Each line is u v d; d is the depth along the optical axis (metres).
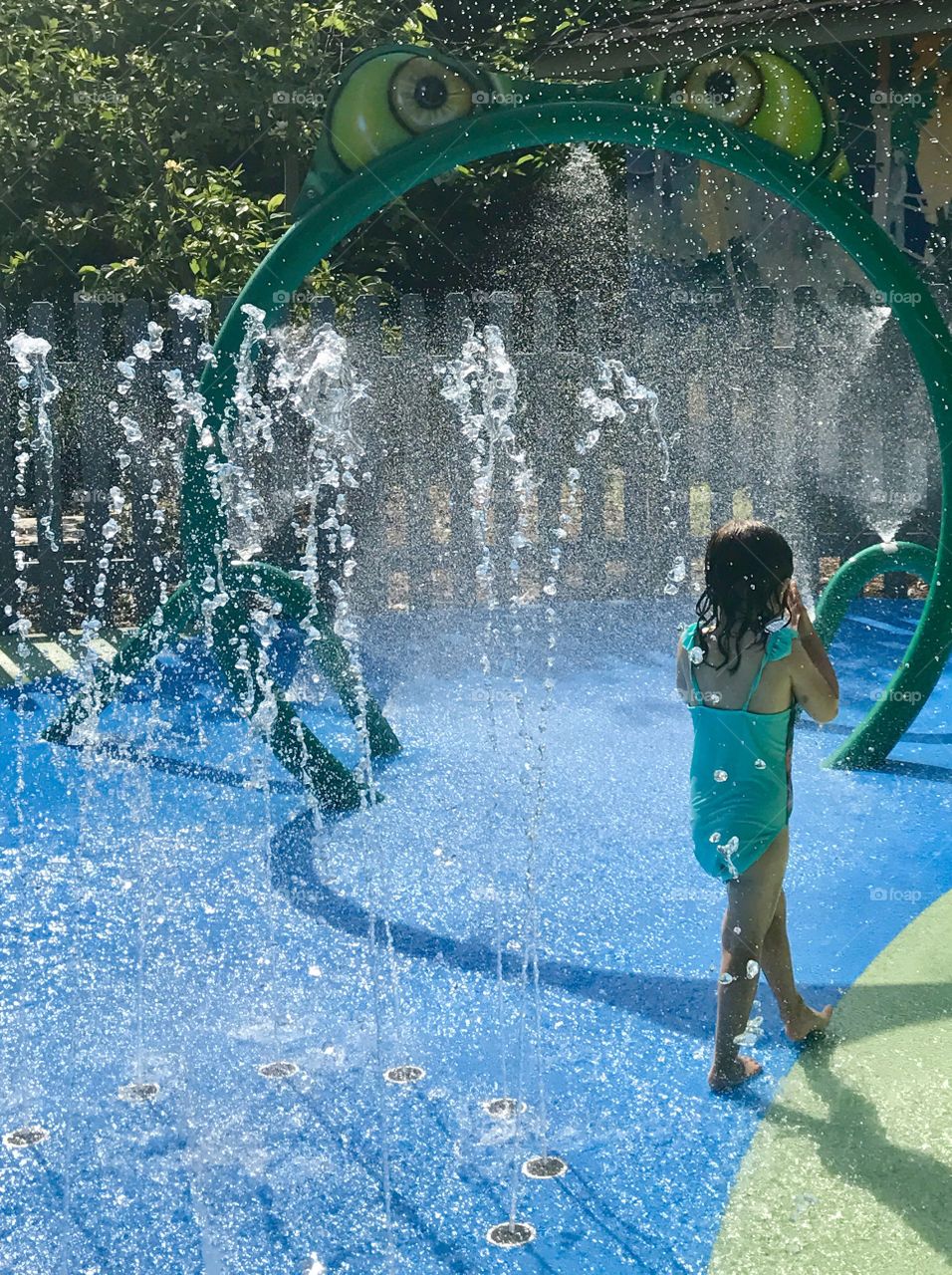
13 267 12.63
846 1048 3.84
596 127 5.74
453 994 4.16
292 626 9.16
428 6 12.87
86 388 9.26
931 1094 3.58
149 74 12.45
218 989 4.17
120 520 9.39
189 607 6.76
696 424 10.29
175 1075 3.68
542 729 6.83
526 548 10.02
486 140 5.75
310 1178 3.22
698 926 4.63
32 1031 3.91
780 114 5.79
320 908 4.77
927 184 14.34
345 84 5.67
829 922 4.70
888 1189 3.16
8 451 9.07
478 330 10.05
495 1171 3.25
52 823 5.59
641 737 6.68
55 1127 3.43
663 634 8.78
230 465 6.00
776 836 3.63
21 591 9.24
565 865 5.15
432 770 6.24
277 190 14.09
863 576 6.80
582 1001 4.12
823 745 6.73
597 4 14.05
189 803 5.84
